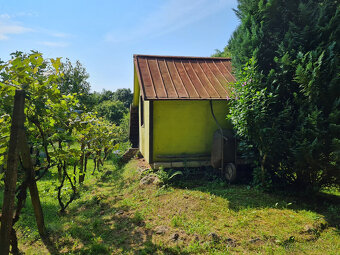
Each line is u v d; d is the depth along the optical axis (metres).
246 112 6.01
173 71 9.27
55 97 4.22
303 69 5.33
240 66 7.15
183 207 5.48
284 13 6.35
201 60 10.51
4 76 3.72
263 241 4.07
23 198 4.16
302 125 5.38
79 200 7.13
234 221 4.71
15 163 3.31
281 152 5.99
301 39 5.85
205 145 8.60
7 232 3.36
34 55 3.64
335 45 5.34
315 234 4.29
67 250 4.16
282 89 6.22
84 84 23.44
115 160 14.64
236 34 7.77
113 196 7.15
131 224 4.96
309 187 5.85
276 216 4.92
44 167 4.87
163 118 8.23
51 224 5.19
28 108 4.00
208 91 8.27
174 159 8.32
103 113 36.28
